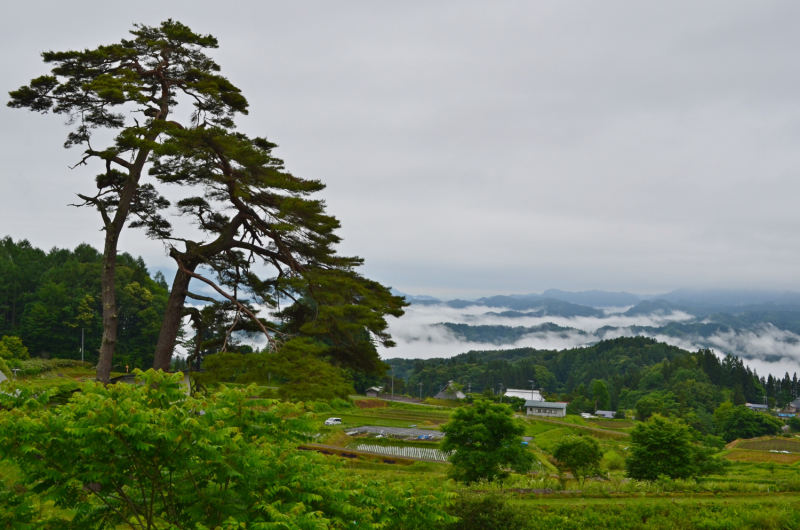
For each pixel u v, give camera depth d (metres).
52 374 62.94
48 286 99.12
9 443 7.21
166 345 20.69
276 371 16.34
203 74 20.81
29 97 18.75
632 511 20.12
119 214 19.94
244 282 22.58
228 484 8.30
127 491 9.19
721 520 19.27
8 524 7.83
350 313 17.88
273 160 20.02
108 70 19.86
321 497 8.33
